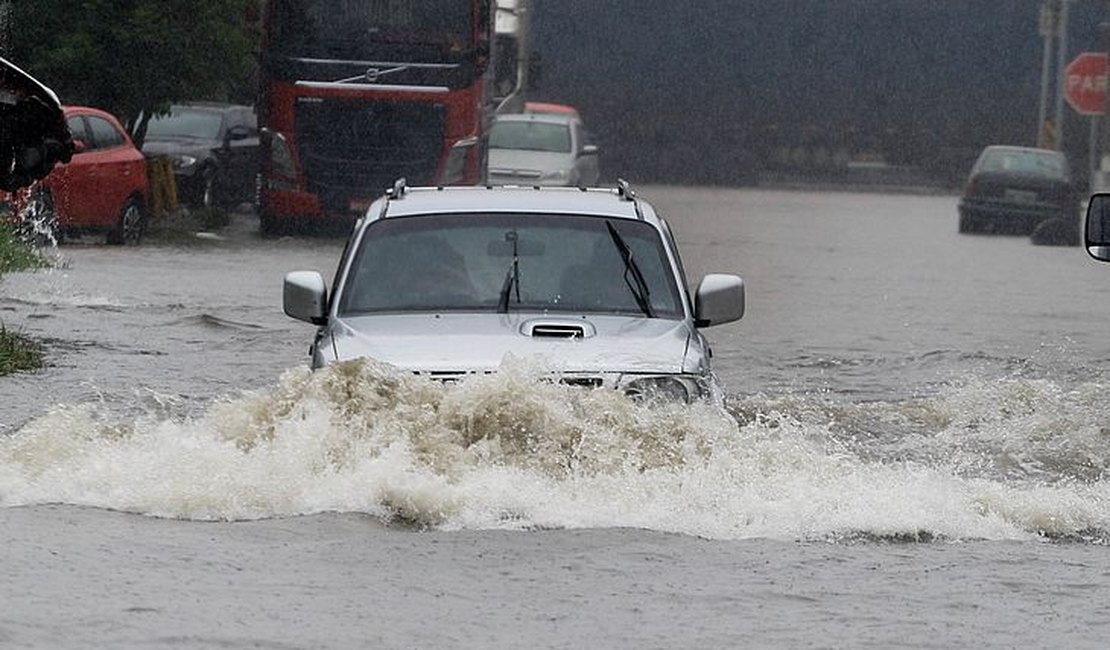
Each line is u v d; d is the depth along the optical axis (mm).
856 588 17203
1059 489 22312
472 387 21016
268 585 16688
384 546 18375
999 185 104125
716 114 163375
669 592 16859
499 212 25859
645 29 162375
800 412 29875
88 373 33750
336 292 24844
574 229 25562
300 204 78375
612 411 21031
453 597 16469
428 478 20031
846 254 79312
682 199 135375
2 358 34281
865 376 36531
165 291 51750
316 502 19938
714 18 163125
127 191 69812
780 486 20844
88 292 50594
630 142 162750
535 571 17516
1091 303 55969
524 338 22828
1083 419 28609
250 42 81500
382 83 78250
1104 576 17953
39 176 30125
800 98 163625
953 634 15602
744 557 18344
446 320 23859
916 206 135375
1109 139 117375
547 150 94938
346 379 21219
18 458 21344
